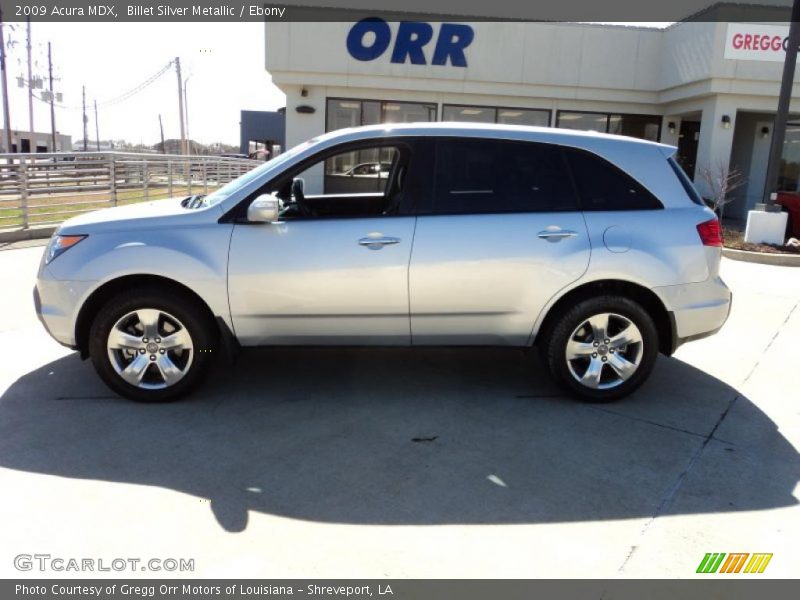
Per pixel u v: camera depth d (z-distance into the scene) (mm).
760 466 3719
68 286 4254
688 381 5109
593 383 4531
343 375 5082
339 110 16906
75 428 4016
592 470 3627
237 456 3709
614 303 4426
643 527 3088
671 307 4457
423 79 16562
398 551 2865
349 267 4281
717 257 4535
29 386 4668
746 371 5367
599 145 4527
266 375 5035
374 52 16344
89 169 13352
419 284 4320
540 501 3293
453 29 16297
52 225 12258
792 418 4418
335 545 2896
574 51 16594
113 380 4367
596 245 4359
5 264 8945
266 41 16250
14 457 3623
